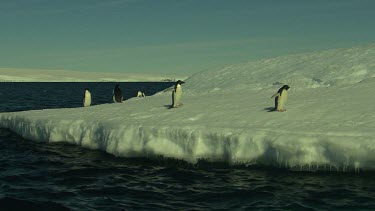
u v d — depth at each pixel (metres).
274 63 23.89
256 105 12.92
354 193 7.49
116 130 11.38
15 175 9.46
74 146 12.70
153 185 8.48
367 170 8.33
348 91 13.50
